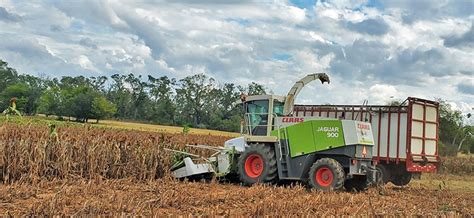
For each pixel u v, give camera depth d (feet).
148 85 296.10
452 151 152.76
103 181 51.26
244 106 63.05
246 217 33.63
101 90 308.81
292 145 57.77
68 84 305.12
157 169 59.06
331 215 34.55
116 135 63.26
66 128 76.23
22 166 48.65
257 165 58.54
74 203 36.50
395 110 66.39
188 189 50.11
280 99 61.67
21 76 286.66
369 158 57.31
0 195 38.04
